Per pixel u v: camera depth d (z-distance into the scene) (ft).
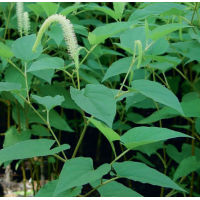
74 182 1.89
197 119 3.08
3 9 3.44
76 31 3.19
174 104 2.12
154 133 2.02
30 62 2.95
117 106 4.00
